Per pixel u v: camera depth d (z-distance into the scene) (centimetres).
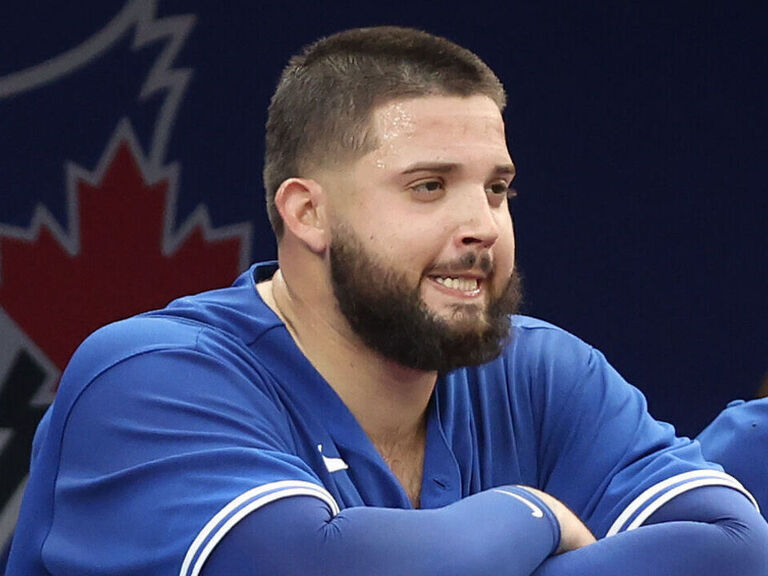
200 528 588
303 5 1339
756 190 1393
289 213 654
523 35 1364
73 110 1307
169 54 1320
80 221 1308
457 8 1360
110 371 642
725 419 866
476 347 631
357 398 674
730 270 1391
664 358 1387
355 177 630
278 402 661
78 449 638
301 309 672
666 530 643
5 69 1296
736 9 1388
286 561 578
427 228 620
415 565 584
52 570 642
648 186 1382
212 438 619
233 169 1331
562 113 1370
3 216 1296
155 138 1318
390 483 669
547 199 1368
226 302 689
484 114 632
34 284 1302
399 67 632
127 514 612
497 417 721
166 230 1322
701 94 1385
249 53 1332
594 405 730
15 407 1295
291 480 602
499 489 644
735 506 668
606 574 629
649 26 1378
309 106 646
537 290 1368
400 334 630
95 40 1310
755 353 1393
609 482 709
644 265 1383
